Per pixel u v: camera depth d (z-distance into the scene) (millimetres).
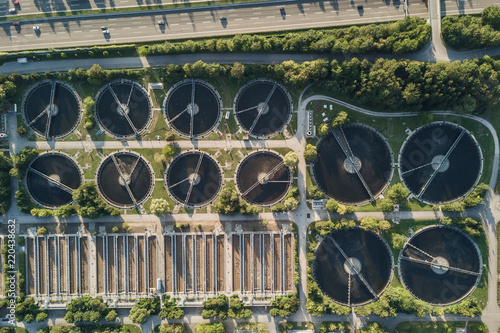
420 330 94625
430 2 90562
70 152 95750
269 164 95562
